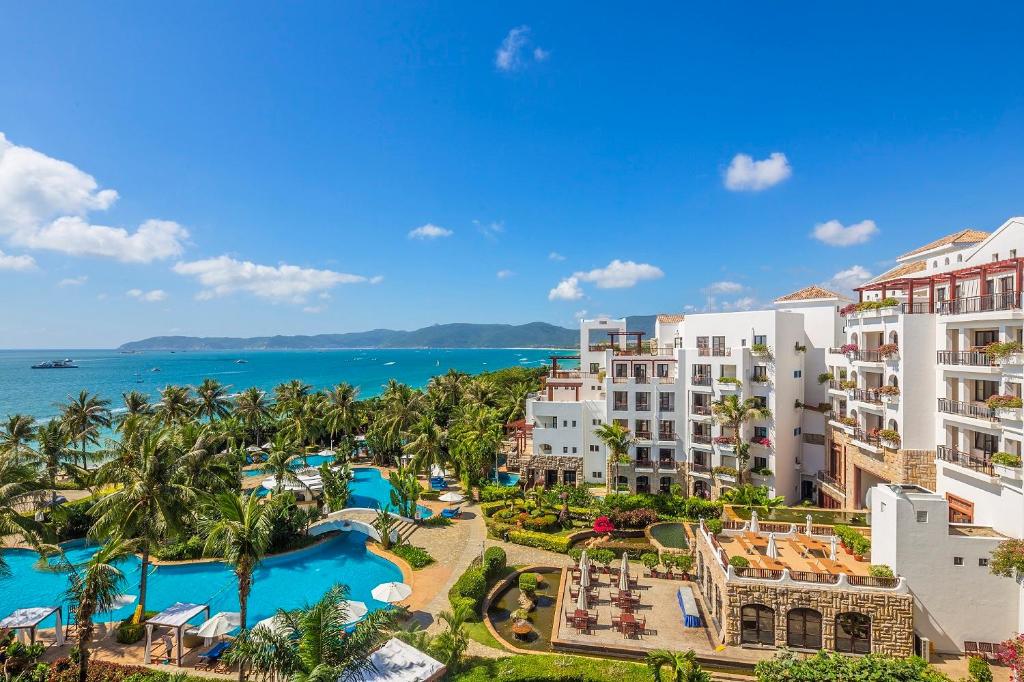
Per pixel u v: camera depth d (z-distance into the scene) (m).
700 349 55.97
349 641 19.52
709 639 28.11
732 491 49.41
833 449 48.94
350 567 40.50
